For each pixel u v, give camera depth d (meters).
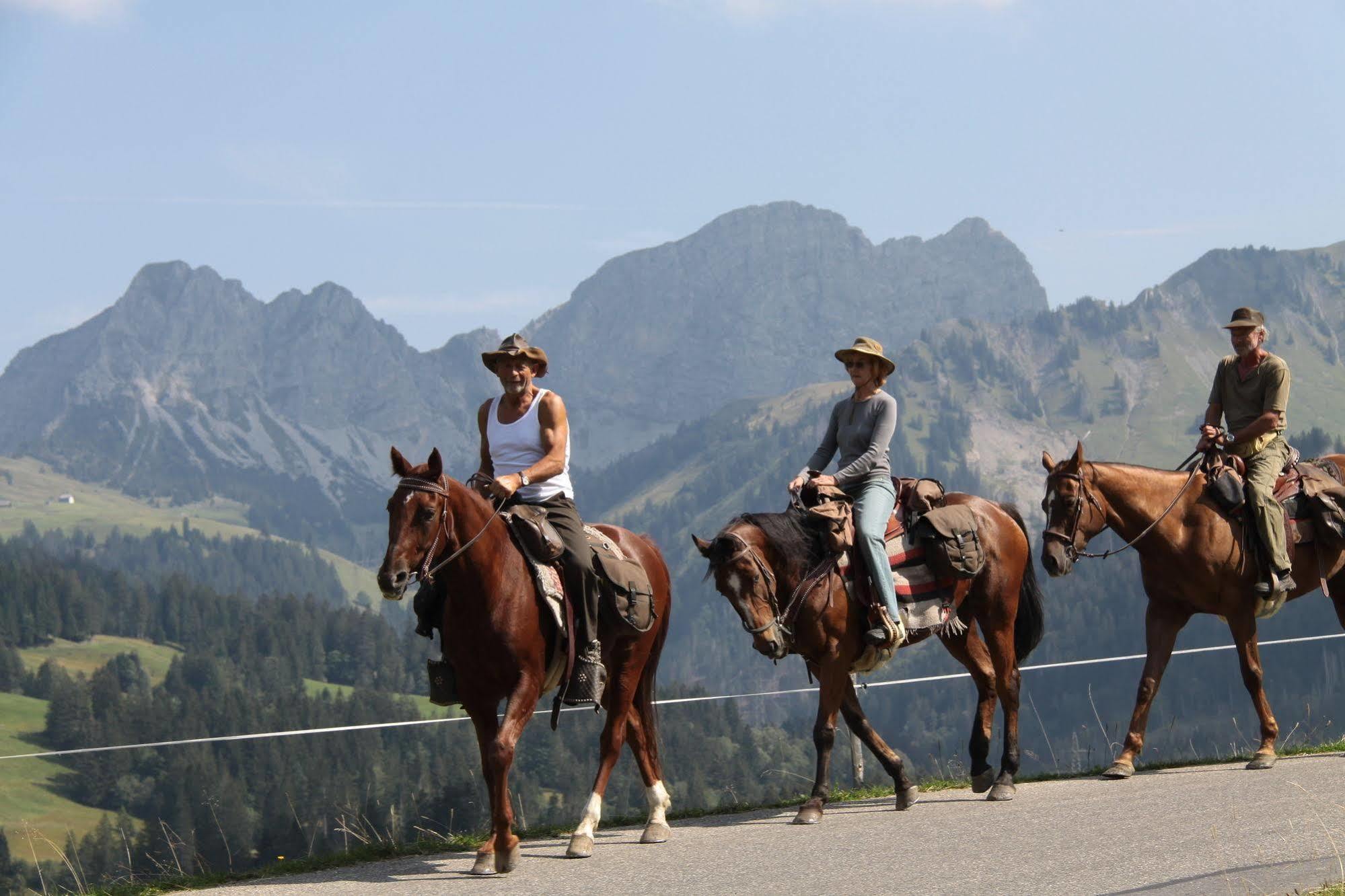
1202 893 6.57
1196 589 11.25
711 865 8.02
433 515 7.88
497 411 9.33
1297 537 11.52
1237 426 11.73
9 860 72.19
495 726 8.52
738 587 9.56
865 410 10.56
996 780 10.21
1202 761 11.67
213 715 155.25
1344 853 7.16
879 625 9.87
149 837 80.81
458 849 9.35
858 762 12.37
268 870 8.81
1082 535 11.07
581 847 8.66
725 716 130.50
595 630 8.81
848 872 7.54
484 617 8.23
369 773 114.06
